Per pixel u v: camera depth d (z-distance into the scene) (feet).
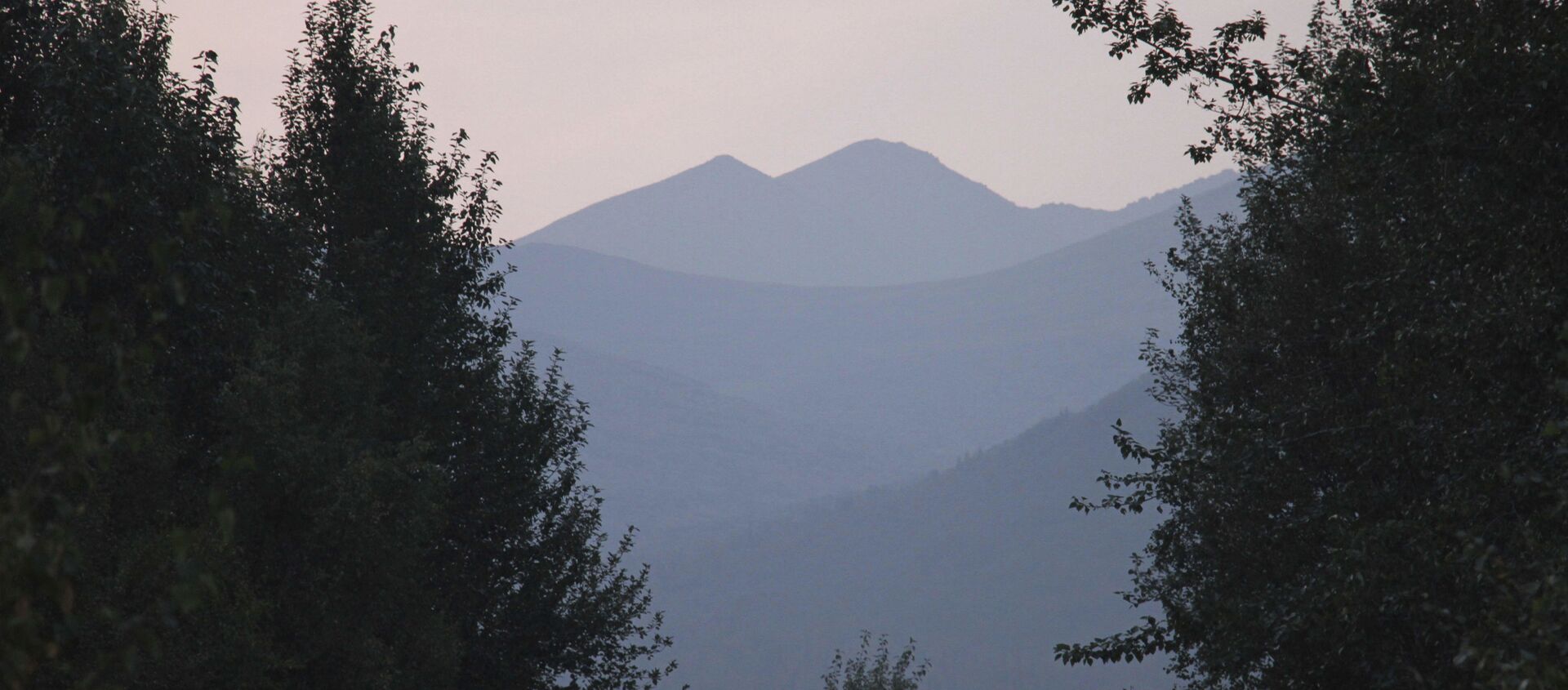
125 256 228.84
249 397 244.63
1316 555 224.12
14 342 67.82
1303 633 178.40
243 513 243.81
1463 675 153.38
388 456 315.17
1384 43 247.50
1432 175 174.19
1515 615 118.83
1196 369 299.99
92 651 189.16
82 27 263.08
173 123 253.24
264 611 234.38
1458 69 155.63
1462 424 181.27
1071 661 208.33
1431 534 158.10
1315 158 233.14
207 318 250.57
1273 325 255.29
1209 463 223.71
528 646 383.04
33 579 69.41
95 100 227.20
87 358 198.59
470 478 369.91
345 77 365.81
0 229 195.00
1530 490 148.05
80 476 73.26
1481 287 172.14
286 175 364.38
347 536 255.29
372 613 275.18
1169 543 259.60
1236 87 197.98
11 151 220.43
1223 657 186.50
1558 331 141.79
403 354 349.41
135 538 204.44
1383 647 169.37
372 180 359.66
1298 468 226.58
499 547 376.89
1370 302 228.84
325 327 280.72
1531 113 153.48
